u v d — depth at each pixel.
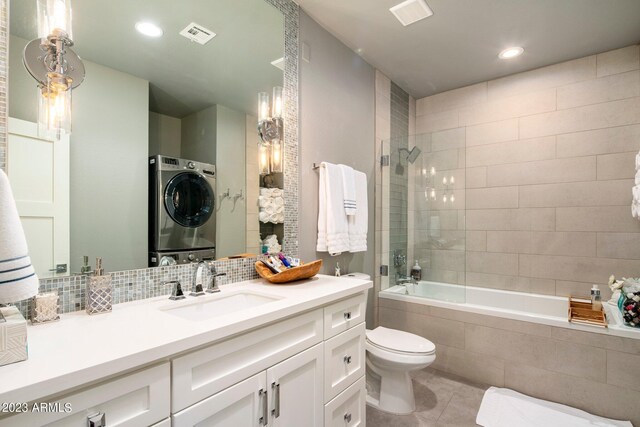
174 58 1.40
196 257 1.45
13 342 0.67
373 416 1.93
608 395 1.88
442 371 2.49
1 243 0.71
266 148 1.79
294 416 1.18
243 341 0.99
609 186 2.45
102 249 1.16
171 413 0.81
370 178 2.71
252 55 1.72
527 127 2.80
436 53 2.53
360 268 2.57
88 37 1.14
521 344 2.17
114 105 1.21
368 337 2.06
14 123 0.97
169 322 0.95
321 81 2.17
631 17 2.04
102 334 0.85
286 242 1.89
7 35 0.96
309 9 2.01
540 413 1.92
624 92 2.41
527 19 2.08
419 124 3.44
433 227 2.82
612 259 2.43
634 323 1.89
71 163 1.09
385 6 1.97
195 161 1.47
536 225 2.74
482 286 2.98
